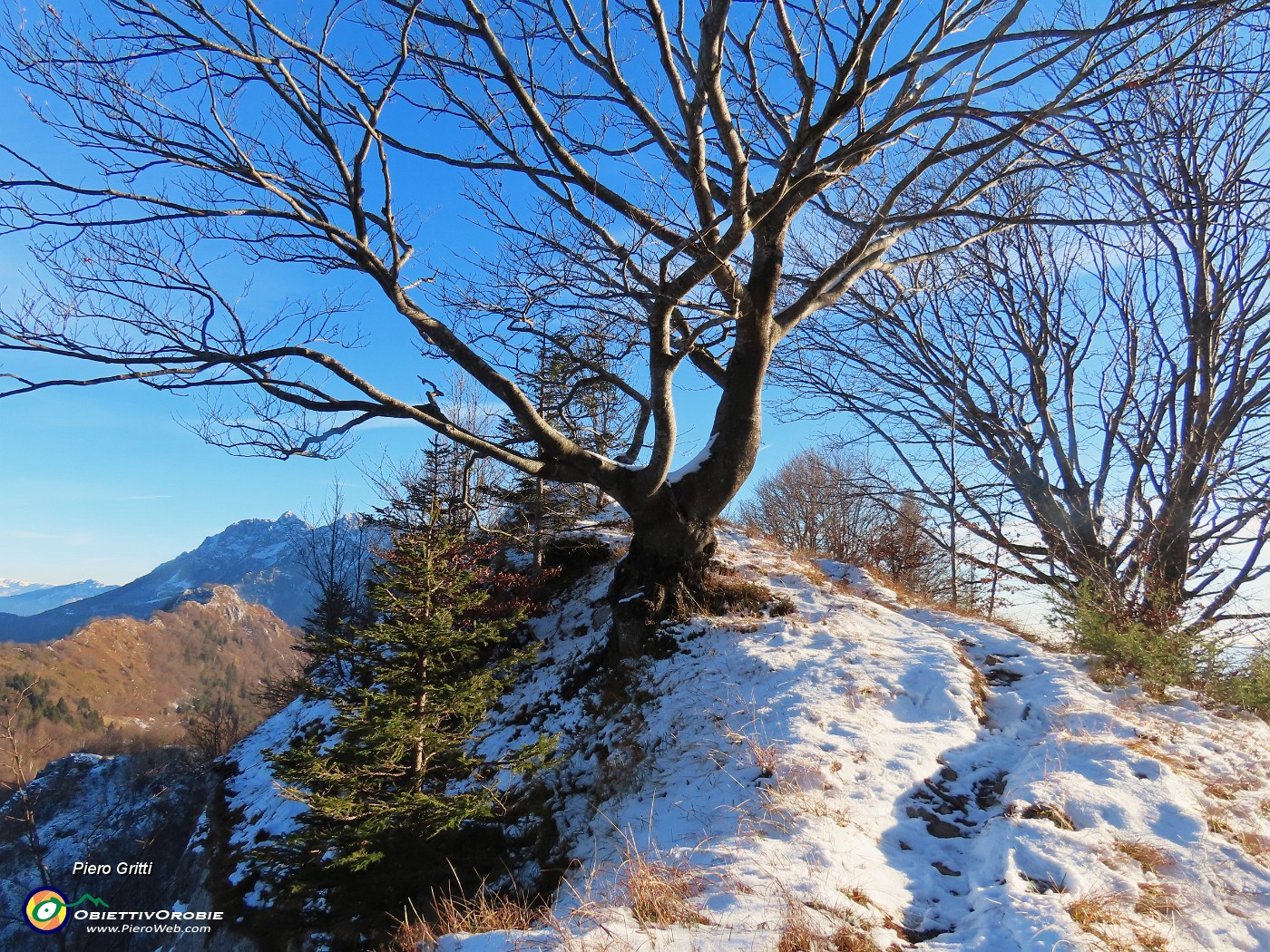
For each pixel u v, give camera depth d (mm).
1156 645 7789
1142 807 4875
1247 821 4828
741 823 5086
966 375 16250
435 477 14492
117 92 6539
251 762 13188
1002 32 6953
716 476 9250
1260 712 6996
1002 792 5527
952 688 7047
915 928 3998
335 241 7074
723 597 9359
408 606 7426
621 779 6785
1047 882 4195
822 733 6309
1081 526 14031
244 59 6508
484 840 6918
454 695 7219
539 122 7887
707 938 3525
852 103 6844
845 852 4574
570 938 3617
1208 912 3920
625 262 7367
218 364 6734
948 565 19797
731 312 8047
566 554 13523
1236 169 11305
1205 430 12617
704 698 7445
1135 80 6988
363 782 6781
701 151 7832
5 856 27453
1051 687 7285
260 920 7441
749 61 8234
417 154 8266
